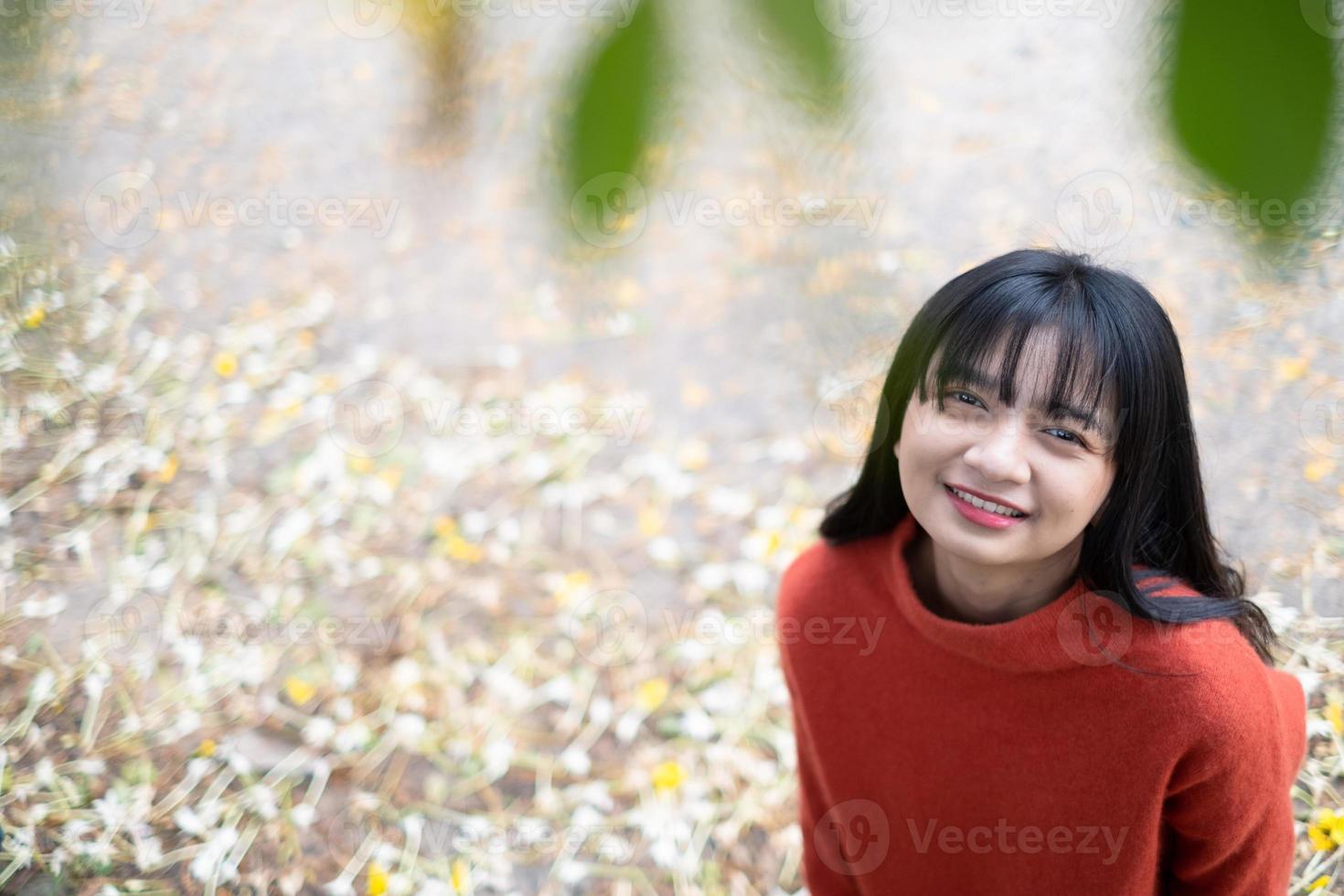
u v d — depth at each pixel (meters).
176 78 4.07
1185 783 1.23
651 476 2.99
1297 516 2.37
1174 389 1.13
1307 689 2.04
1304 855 1.85
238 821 2.17
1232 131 0.25
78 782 2.19
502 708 2.46
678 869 2.14
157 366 3.16
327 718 2.39
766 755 2.36
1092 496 1.11
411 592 2.69
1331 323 2.71
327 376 3.24
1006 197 3.19
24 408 2.95
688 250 3.39
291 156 3.88
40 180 2.88
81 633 2.48
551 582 2.73
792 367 2.94
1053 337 1.06
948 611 1.34
